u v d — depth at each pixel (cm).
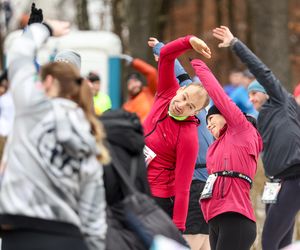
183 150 1255
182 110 1248
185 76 1416
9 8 3503
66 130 859
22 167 856
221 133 1271
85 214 876
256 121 1350
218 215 1245
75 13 5625
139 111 2441
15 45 895
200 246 1383
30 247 850
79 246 859
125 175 960
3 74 977
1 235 866
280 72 4031
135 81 2462
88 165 871
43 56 3228
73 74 896
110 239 944
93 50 3431
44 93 877
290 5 5562
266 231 1416
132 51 4362
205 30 5706
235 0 5516
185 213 1256
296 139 1376
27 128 862
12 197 855
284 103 1375
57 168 858
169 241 944
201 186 1372
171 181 1284
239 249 1244
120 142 977
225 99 1236
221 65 5600
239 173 1245
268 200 1402
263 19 4050
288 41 4075
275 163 1383
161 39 5216
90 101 901
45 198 854
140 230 949
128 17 4391
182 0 5697
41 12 1216
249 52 1270
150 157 1284
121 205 962
